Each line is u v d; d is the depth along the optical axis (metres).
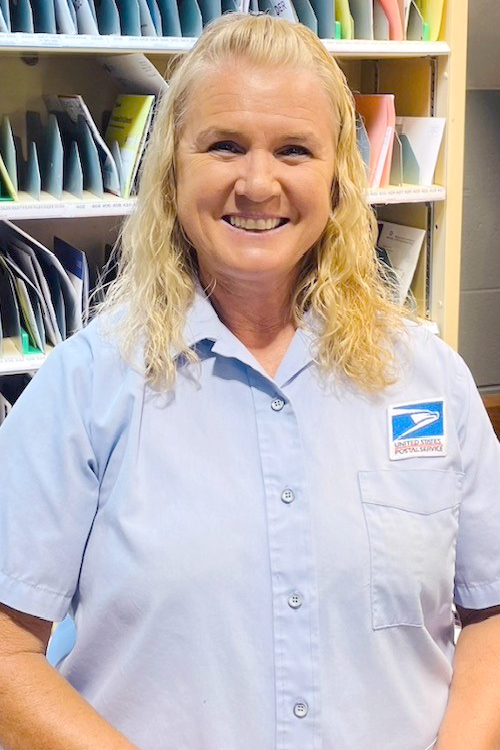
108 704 1.06
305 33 1.07
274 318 1.14
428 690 1.12
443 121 2.59
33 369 2.26
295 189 1.03
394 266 2.82
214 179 1.02
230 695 1.02
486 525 1.17
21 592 1.04
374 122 2.61
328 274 1.14
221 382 1.09
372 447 1.10
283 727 1.03
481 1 2.97
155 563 1.00
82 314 2.31
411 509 1.09
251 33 1.03
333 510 1.05
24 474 1.06
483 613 1.21
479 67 3.33
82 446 1.05
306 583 1.03
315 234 1.07
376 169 2.61
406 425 1.12
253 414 1.08
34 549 1.04
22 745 1.00
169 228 1.12
